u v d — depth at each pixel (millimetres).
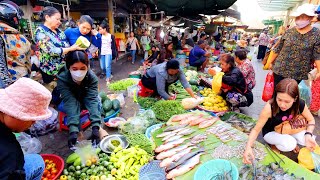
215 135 2969
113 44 6973
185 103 3982
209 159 2549
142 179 2299
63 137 3439
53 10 3479
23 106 1384
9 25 3281
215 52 11938
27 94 1390
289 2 14797
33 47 5414
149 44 11305
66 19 8047
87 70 2908
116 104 4074
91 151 2627
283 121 2668
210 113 3979
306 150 2553
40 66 3670
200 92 5219
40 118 1453
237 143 2773
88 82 3062
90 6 10391
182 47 11648
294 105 2492
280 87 2307
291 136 2709
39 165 2051
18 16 3354
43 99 1454
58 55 3496
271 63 3906
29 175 1957
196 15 14047
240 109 4758
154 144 2918
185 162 2496
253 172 2244
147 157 2670
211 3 11227
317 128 3805
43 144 3250
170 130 3160
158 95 4527
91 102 3117
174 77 4125
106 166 2527
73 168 2475
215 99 4348
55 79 3756
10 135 1439
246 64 4332
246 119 3771
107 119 3877
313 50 3320
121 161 2514
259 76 8477
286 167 2334
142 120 3352
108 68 6742
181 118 3420
